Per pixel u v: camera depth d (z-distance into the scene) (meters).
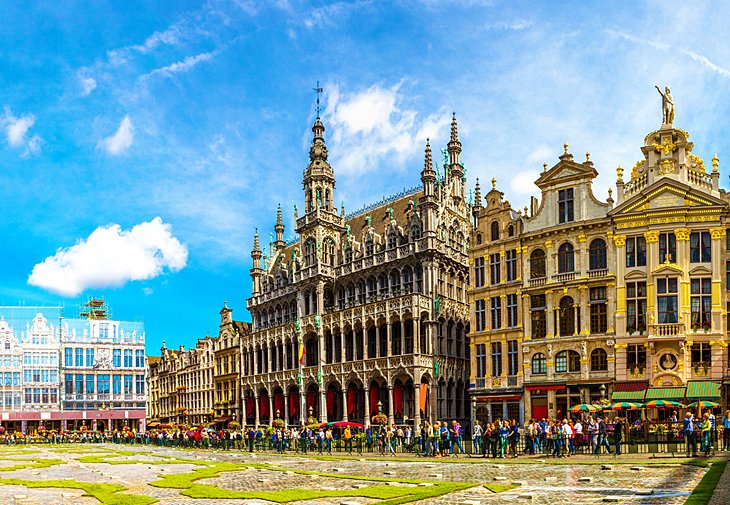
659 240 54.88
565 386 57.81
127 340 126.75
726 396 51.75
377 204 88.00
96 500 26.58
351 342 80.81
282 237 98.12
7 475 37.31
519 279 62.25
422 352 72.62
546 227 60.72
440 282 75.00
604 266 57.66
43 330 120.75
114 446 79.19
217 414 109.75
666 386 53.22
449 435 49.00
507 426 45.84
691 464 33.53
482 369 64.69
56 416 118.88
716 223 53.50
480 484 28.47
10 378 117.19
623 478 29.56
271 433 65.19
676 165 55.06
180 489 29.62
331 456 50.91
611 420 53.41
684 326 53.09
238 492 27.91
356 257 83.00
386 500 24.66
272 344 91.50
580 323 57.94
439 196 76.94
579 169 59.38
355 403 79.12
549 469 34.88
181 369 124.38
